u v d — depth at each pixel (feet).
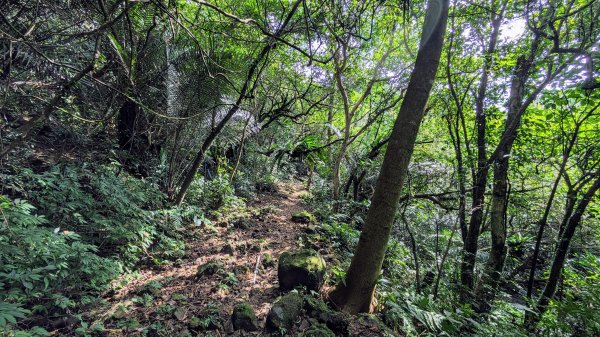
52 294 8.24
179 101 15.81
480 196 15.14
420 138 24.77
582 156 15.44
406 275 16.89
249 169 32.40
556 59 12.78
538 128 15.75
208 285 11.35
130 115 17.70
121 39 13.05
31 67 11.09
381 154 27.58
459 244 18.19
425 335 10.09
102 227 11.99
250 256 14.70
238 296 10.83
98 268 9.55
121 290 10.34
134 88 11.69
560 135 14.99
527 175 16.83
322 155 32.73
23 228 8.56
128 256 11.78
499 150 14.06
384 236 9.66
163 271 12.25
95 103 14.85
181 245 14.33
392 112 30.35
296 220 22.52
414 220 20.43
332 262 15.11
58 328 7.88
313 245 17.03
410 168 19.35
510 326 12.84
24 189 11.43
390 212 9.50
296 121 37.27
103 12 9.13
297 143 32.12
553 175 19.16
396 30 23.56
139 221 12.92
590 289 14.34
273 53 21.08
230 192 22.85
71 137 14.92
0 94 10.25
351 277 10.13
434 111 20.27
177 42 15.14
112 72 13.26
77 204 11.52
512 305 15.14
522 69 14.15
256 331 8.87
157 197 15.98
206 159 23.17
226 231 17.80
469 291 14.26
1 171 11.14
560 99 13.16
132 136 17.42
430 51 8.83
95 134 17.69
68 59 11.80
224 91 16.14
